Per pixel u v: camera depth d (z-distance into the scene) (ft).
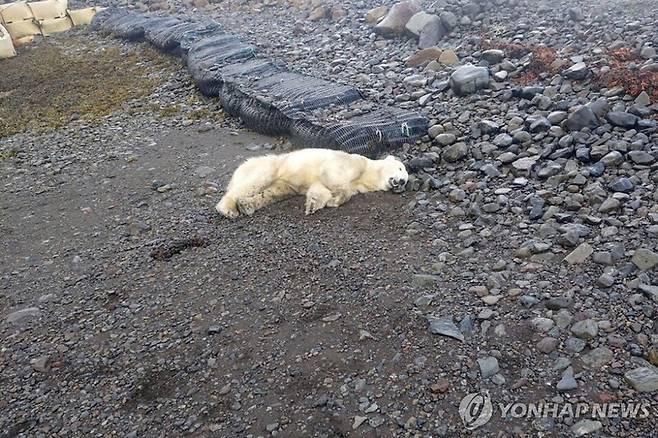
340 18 53.31
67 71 50.93
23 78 50.21
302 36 51.24
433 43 41.70
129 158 31.35
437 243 19.42
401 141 26.96
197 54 44.55
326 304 17.20
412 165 24.94
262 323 16.90
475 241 19.11
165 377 15.52
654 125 23.67
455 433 12.62
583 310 15.38
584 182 21.18
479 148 24.99
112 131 36.19
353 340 15.62
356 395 13.88
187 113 37.73
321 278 18.44
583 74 29.32
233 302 18.08
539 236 18.95
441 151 25.63
